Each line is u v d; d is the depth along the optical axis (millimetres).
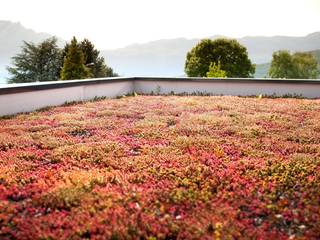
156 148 9547
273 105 17625
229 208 5652
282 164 8016
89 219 5227
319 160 8320
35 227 5000
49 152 9117
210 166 7961
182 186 6785
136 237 4762
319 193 6281
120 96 22484
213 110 16203
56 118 13898
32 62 71938
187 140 10344
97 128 12234
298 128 12219
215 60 57062
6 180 6938
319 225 5121
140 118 14352
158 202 5875
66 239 4691
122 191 6379
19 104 15211
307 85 22016
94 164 8156
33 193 6359
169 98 20984
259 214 5566
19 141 10172
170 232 4938
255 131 11570
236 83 23422
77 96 19422
